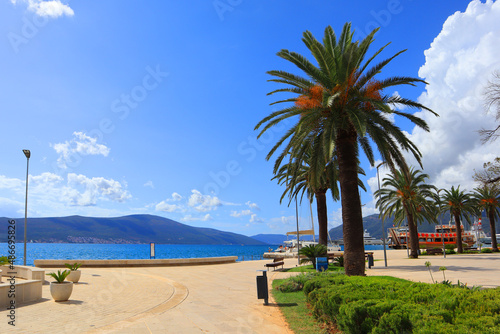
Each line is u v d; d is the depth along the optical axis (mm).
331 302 7555
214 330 8266
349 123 16672
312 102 16703
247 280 19797
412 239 41938
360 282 8891
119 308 11125
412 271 21688
